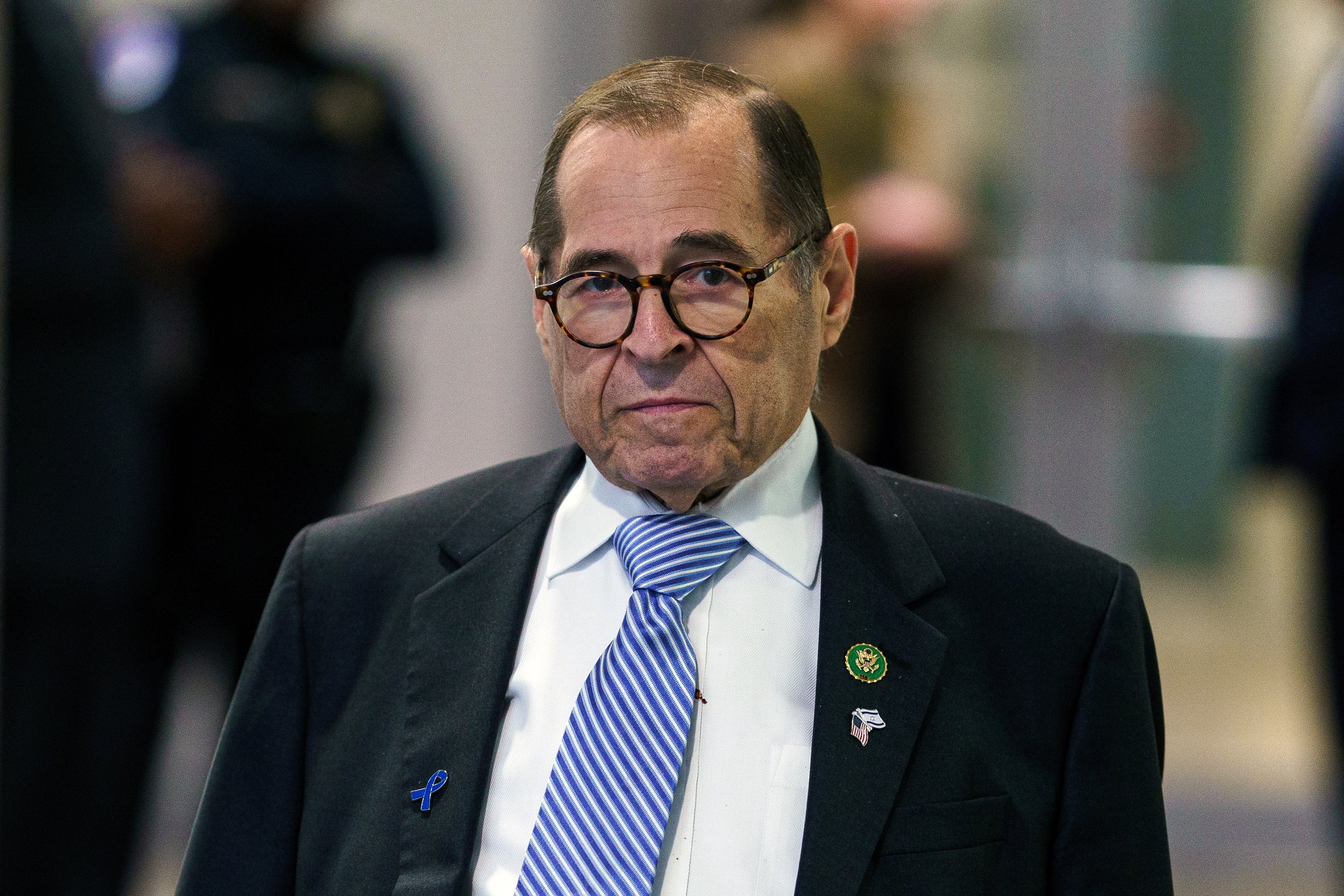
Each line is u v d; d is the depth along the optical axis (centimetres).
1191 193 1418
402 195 1209
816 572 467
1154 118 1410
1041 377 1435
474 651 468
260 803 478
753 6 1330
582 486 489
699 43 1386
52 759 1021
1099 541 1450
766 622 457
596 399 440
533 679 460
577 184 437
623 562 464
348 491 1195
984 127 1394
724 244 429
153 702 1102
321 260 1153
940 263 1327
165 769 1387
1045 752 455
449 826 442
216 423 1131
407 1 1434
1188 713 1444
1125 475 1443
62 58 988
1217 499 1438
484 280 1447
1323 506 1102
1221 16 1397
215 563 1129
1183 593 1451
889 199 1320
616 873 421
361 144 1192
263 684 486
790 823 431
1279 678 1437
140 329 1046
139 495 1039
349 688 480
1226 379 1425
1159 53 1405
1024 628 464
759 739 441
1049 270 1425
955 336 1419
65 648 1024
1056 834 456
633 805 428
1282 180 1392
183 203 1106
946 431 1427
